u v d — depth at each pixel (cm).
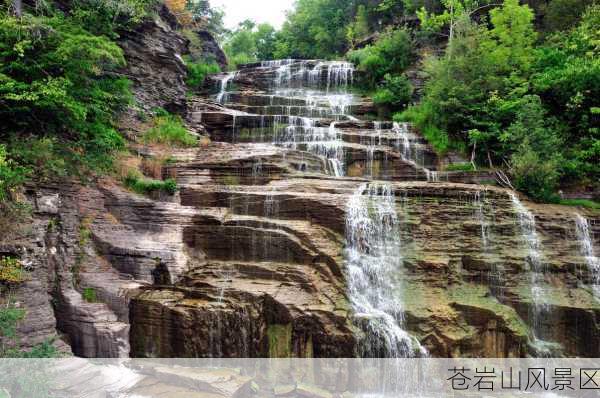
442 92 2366
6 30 1435
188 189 1692
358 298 1370
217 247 1506
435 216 1577
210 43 4034
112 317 1259
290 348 1237
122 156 1775
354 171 2080
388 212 1548
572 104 2106
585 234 1614
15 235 1189
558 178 1980
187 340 1230
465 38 2506
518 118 2062
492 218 1595
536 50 2486
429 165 2248
